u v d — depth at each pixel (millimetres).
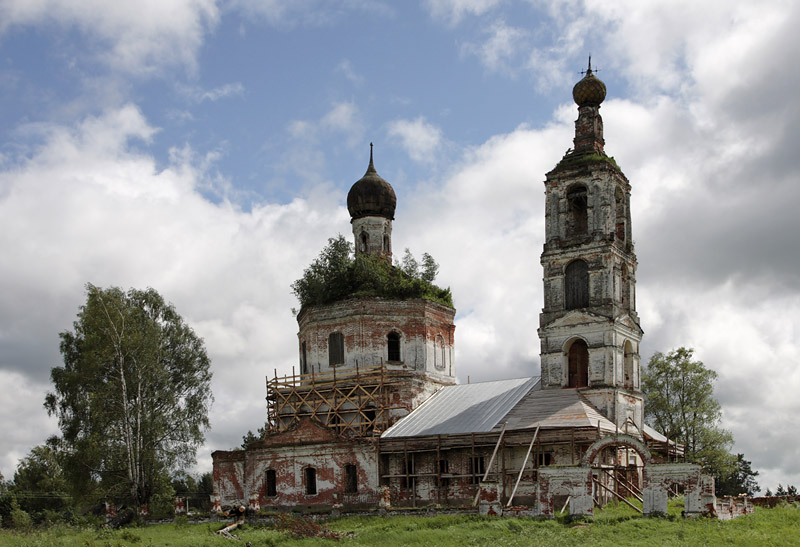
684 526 41812
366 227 73688
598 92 65375
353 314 68250
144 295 76250
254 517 56156
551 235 63906
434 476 60094
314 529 46281
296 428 64375
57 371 71000
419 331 69125
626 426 60188
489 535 41969
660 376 84500
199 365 76750
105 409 69562
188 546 44625
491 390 66500
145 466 71125
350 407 66562
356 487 61875
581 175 63344
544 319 63031
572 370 62938
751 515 48625
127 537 49812
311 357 69938
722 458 80688
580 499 46031
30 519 86375
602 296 61125
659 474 45781
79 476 67812
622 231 65500
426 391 68000
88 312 70750
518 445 56750
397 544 41281
